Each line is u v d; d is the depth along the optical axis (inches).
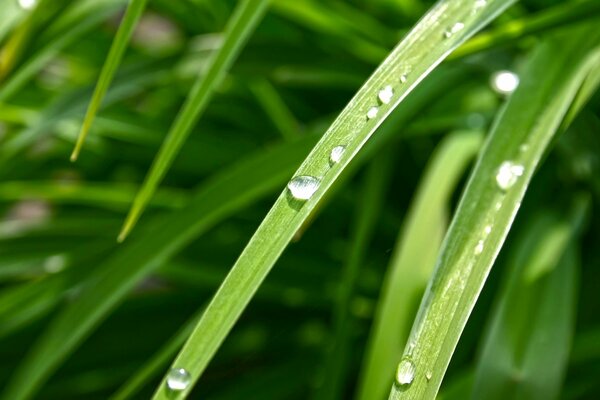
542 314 15.6
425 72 12.1
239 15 14.4
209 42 20.4
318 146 11.9
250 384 21.6
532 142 13.5
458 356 18.5
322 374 18.8
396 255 16.7
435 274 12.3
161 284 29.2
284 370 22.1
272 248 11.9
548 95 14.1
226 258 22.9
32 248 21.0
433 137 23.8
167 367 21.9
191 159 24.4
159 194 22.5
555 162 20.1
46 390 21.2
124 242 19.5
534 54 14.8
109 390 21.7
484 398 14.6
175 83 21.4
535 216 17.7
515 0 12.9
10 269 20.5
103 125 22.7
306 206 11.8
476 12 12.7
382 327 16.2
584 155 17.9
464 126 19.5
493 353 14.9
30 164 25.0
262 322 23.7
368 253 24.0
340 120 12.0
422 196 17.4
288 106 25.1
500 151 13.4
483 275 12.3
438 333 11.9
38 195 22.1
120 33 14.1
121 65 19.6
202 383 22.4
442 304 12.1
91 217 23.6
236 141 24.7
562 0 18.4
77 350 21.6
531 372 14.8
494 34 14.9
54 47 17.6
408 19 20.7
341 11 20.2
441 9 12.6
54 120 19.0
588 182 18.5
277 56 20.4
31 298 18.6
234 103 25.1
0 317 18.6
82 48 25.7
